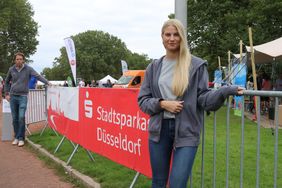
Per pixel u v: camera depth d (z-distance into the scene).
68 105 7.15
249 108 13.32
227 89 3.10
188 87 3.24
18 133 8.83
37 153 7.79
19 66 8.82
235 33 25.94
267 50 13.85
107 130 5.39
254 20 24.80
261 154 7.00
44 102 10.98
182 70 3.22
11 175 6.19
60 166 6.49
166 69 3.37
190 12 31.47
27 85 8.89
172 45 3.30
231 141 7.83
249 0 27.72
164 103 3.24
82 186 5.52
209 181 5.28
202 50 31.19
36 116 10.46
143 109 3.45
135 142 4.60
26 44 68.69
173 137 3.33
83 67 96.25
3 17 60.47
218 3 29.88
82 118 6.38
